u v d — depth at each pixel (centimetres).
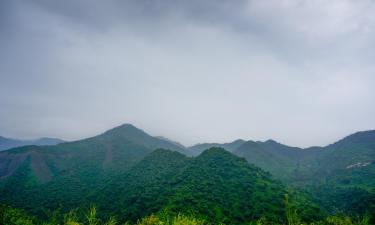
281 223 7625
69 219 5250
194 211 7575
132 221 8025
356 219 7288
